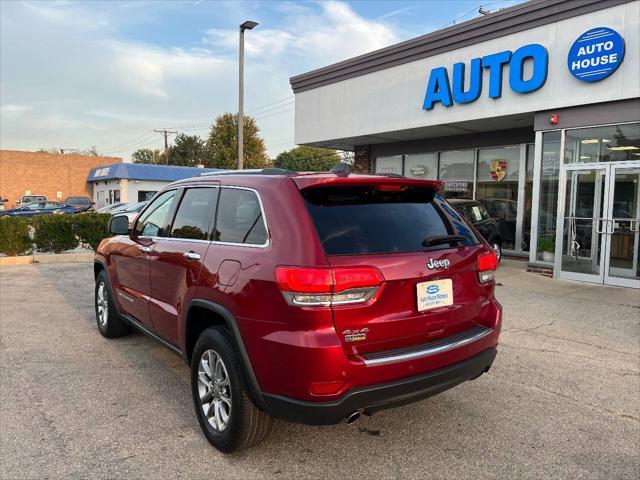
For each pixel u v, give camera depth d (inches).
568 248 395.9
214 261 133.3
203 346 135.0
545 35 397.4
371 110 552.4
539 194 420.8
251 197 131.6
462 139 568.7
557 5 386.9
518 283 380.8
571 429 146.1
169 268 157.2
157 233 177.3
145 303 177.6
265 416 123.5
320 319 106.3
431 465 126.3
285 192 122.0
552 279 399.2
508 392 172.7
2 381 176.7
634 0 345.7
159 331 171.0
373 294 111.3
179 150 2652.6
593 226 382.3
